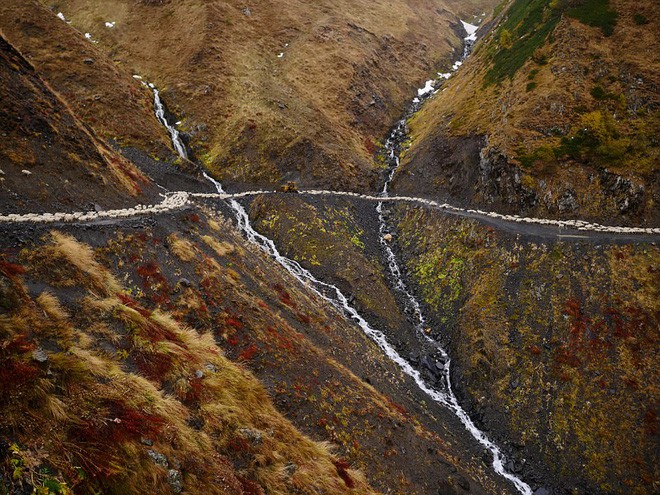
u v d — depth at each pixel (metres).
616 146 38.53
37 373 9.54
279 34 73.94
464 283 36.12
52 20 58.06
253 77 63.44
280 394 17.03
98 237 17.61
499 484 23.30
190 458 10.83
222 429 12.56
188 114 58.66
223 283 20.94
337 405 18.86
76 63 55.09
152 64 65.62
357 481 15.28
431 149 53.03
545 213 38.66
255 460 12.45
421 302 37.66
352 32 80.69
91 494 8.48
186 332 15.41
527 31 55.03
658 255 31.48
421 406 26.45
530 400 27.97
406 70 83.94
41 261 13.47
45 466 8.20
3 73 23.03
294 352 19.98
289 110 59.53
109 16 73.19
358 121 65.12
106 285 14.88
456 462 22.17
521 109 44.59
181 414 11.83
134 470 9.43
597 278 31.53
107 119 50.97
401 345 32.50
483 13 133.00
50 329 11.22
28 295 11.76
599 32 46.47
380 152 62.66
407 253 42.88
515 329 31.17
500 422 27.66
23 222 15.80
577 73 44.06
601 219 36.78
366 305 35.12
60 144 23.41
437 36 101.69
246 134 55.22
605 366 27.94
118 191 25.31
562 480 24.72
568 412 26.91
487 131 46.78
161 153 50.56
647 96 40.41
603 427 25.92
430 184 49.56
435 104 65.94
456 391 30.16
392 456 18.67
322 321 27.38
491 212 41.19
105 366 11.28
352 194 51.25
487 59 59.75
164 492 9.65
